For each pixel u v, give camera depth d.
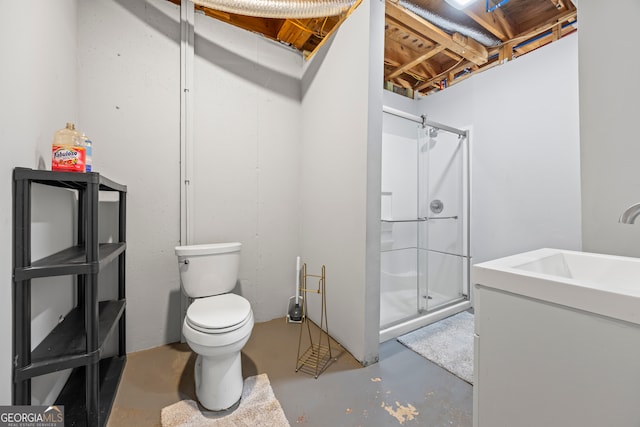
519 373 0.81
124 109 1.76
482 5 2.04
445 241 2.66
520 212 2.30
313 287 2.21
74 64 1.57
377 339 1.71
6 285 0.90
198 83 1.99
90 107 1.67
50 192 1.22
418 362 1.70
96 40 1.68
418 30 2.20
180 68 1.92
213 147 2.05
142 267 1.84
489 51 2.60
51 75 1.26
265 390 1.43
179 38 1.93
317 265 2.16
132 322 1.82
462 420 1.25
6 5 0.89
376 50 1.63
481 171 2.57
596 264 1.13
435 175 2.64
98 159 1.70
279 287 2.35
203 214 2.02
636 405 0.61
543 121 2.17
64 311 1.36
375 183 1.66
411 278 2.63
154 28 1.85
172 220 1.93
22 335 0.95
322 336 2.02
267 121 2.26
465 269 2.66
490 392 0.87
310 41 2.42
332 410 1.30
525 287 0.79
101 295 1.72
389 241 2.64
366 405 1.34
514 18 2.31
